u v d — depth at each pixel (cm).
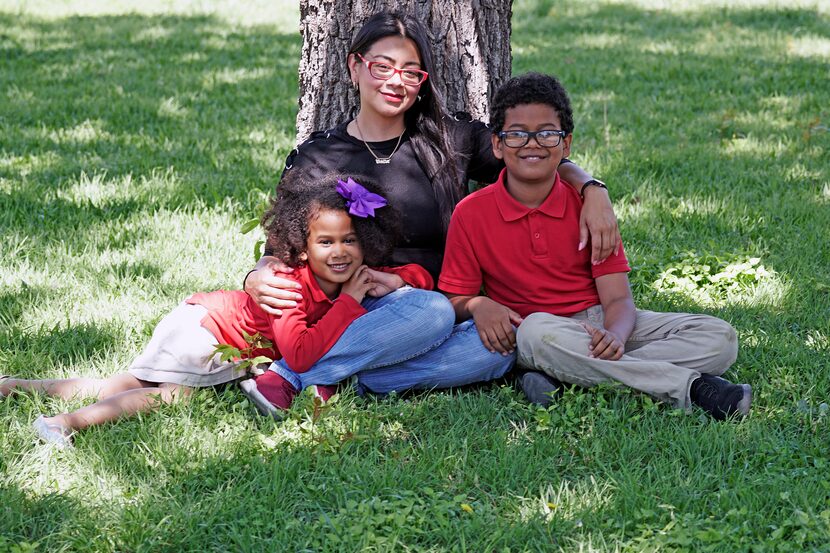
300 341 336
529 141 340
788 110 804
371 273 353
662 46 1135
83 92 884
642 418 326
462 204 362
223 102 857
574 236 358
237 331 349
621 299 354
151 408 326
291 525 259
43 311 407
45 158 653
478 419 326
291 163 388
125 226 517
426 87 372
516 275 359
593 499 273
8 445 299
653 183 605
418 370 348
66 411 327
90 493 278
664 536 252
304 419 319
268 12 1455
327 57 429
